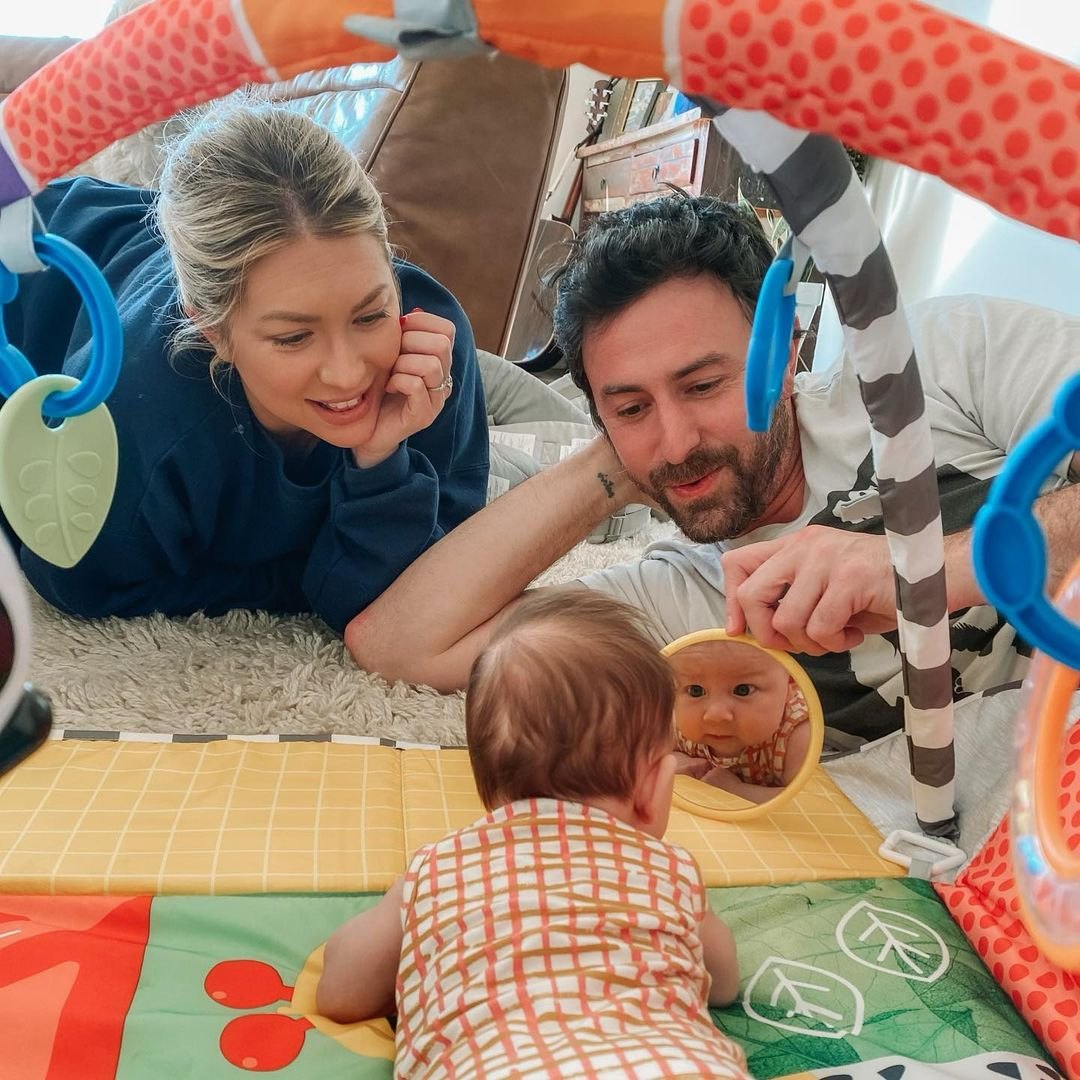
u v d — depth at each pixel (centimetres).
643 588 106
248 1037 53
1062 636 39
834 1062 54
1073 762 60
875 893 70
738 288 89
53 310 122
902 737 86
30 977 55
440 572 108
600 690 58
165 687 99
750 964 62
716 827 78
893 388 57
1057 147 35
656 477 96
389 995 57
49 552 56
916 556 63
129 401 102
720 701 79
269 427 108
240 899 65
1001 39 36
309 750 85
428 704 102
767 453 94
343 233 87
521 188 191
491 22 39
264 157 87
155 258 117
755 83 39
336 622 119
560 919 50
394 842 73
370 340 95
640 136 263
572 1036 45
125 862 67
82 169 192
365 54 42
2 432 51
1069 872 51
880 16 36
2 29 263
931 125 36
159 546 111
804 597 74
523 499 112
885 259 51
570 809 56
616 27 38
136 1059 51
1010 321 98
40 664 102
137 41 43
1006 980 61
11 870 64
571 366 103
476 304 197
